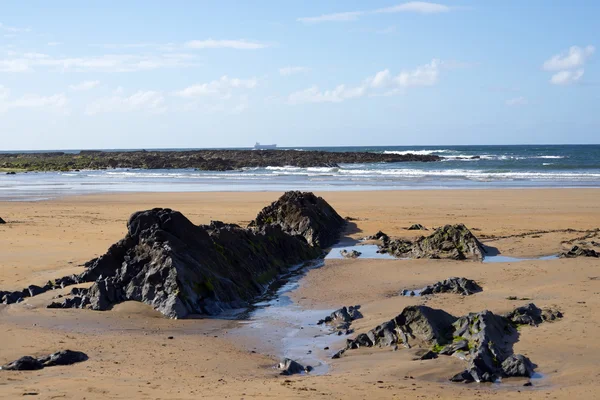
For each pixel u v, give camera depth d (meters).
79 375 10.70
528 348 12.09
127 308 16.11
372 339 13.07
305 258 24.02
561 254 22.36
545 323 13.72
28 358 11.38
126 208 38.06
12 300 16.86
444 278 19.59
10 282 18.70
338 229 29.91
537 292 16.92
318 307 16.92
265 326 15.05
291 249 23.52
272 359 12.41
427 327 12.75
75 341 13.24
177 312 15.66
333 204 39.38
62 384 9.98
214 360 12.15
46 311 15.85
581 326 13.31
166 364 11.75
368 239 27.89
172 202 41.31
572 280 18.05
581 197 41.00
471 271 20.39
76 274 19.23
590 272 18.98
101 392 9.52
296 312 16.47
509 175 64.12
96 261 18.25
